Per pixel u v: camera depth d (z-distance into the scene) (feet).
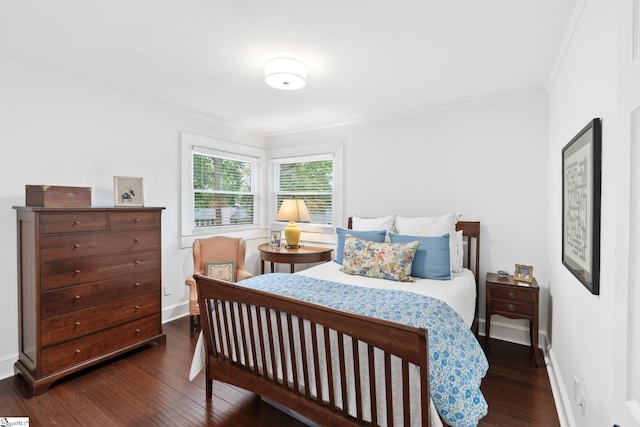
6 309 7.56
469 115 10.24
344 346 5.05
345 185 12.81
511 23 5.78
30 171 7.88
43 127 8.08
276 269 14.93
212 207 12.86
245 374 6.12
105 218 7.96
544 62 7.33
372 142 12.12
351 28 5.98
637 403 2.61
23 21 5.79
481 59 7.23
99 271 7.86
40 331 6.87
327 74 8.09
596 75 4.48
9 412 6.25
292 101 10.25
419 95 9.62
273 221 14.97
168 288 11.14
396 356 4.24
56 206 7.25
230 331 6.58
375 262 8.57
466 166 10.32
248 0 5.15
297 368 5.59
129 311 8.49
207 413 6.27
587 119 4.93
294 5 5.29
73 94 8.62
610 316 3.87
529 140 9.36
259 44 6.62
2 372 7.48
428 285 7.79
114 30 6.11
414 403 4.40
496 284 8.71
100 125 9.19
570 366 5.91
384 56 7.11
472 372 4.83
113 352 8.12
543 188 9.20
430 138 10.93
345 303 5.86
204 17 5.66
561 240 6.79
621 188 2.85
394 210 11.66
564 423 5.83
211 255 11.73
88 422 5.98
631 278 2.68
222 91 9.43
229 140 13.20
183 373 7.75
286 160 14.46
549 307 8.66
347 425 4.88
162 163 10.83
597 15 4.47
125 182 8.80
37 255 6.81
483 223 10.07
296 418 6.12
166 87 9.13
